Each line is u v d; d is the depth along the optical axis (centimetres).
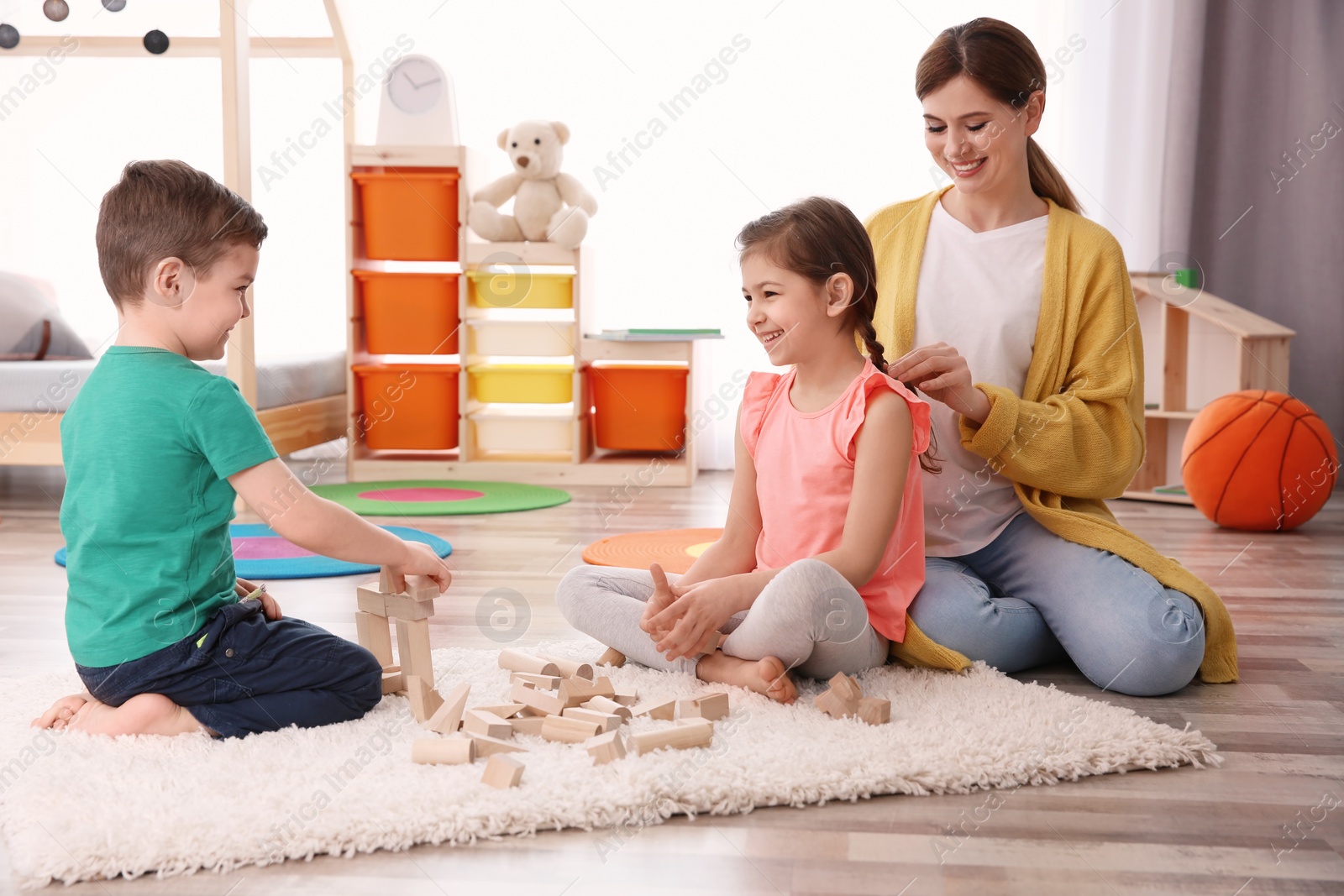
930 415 127
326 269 350
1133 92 331
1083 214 152
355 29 316
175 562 105
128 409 104
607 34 334
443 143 304
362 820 85
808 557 126
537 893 78
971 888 79
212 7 334
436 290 306
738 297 339
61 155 350
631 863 82
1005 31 134
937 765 96
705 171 336
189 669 104
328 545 110
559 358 336
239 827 84
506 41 337
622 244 339
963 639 128
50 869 79
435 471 313
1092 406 138
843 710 109
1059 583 132
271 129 343
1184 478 258
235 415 106
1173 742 104
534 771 94
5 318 311
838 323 126
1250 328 288
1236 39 328
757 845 85
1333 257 326
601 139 337
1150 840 87
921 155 329
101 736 102
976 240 143
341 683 109
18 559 198
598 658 132
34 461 264
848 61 330
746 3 330
